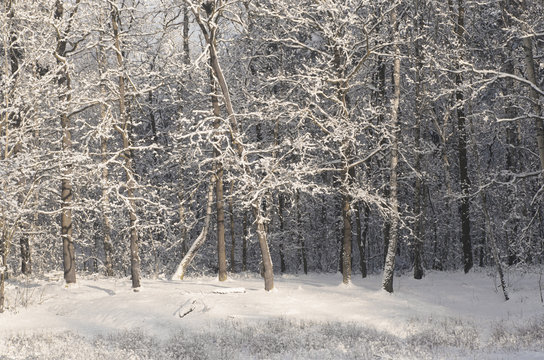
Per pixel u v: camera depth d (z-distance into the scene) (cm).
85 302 1819
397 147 2177
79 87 2100
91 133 2052
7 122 1664
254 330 1405
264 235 2045
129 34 2205
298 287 2162
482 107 2484
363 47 2323
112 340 1316
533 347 1113
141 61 2517
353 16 2011
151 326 1495
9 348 1164
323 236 3675
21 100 1755
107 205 2086
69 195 2117
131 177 2070
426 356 1070
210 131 1973
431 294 2094
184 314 1598
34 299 1862
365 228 3366
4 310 1683
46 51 1864
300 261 3691
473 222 3325
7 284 2095
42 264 2755
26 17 1883
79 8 2162
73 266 2094
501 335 1304
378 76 2784
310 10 2280
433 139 3194
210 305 1703
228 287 2066
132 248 2002
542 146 1631
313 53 2719
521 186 2448
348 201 2239
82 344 1233
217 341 1288
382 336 1355
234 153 2036
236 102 2750
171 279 2464
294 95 2523
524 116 1622
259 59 2902
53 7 2044
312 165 2238
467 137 2498
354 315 1680
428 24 2575
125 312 1634
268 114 2342
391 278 2072
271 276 2030
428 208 3272
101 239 3303
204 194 3522
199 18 2153
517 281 2152
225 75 2827
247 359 1119
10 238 1712
